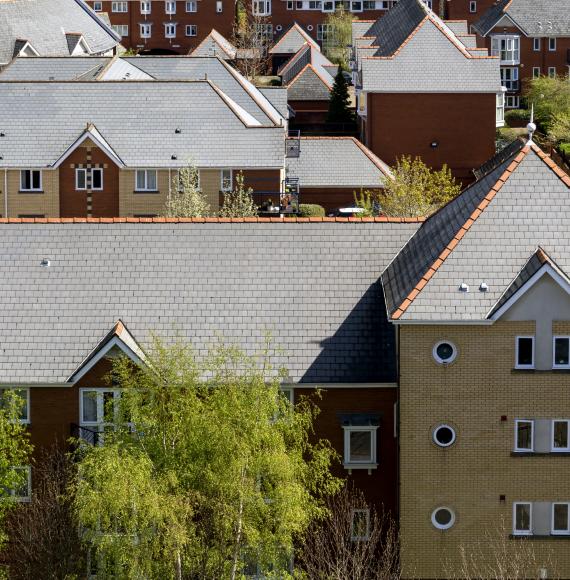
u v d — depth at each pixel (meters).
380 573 116.44
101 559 112.19
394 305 123.31
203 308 133.50
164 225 139.00
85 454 115.75
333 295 134.50
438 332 121.19
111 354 127.25
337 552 119.94
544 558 123.50
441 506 123.44
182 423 109.19
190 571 110.00
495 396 121.94
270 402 111.12
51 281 135.12
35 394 128.62
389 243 138.75
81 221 139.00
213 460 108.06
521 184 125.81
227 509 107.62
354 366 129.38
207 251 137.38
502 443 122.69
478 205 125.25
